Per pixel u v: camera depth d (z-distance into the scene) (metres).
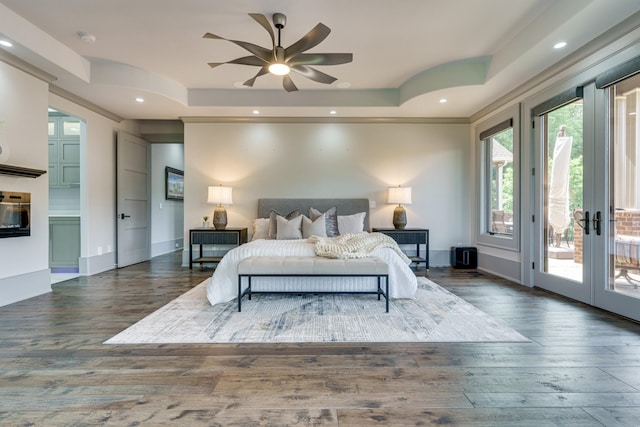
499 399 1.60
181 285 4.04
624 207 2.79
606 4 2.37
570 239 3.38
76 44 3.45
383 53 3.65
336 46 3.48
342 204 5.35
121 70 3.94
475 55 3.71
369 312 2.94
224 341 2.30
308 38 2.56
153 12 2.87
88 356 2.06
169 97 4.38
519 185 4.13
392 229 5.07
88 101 4.50
